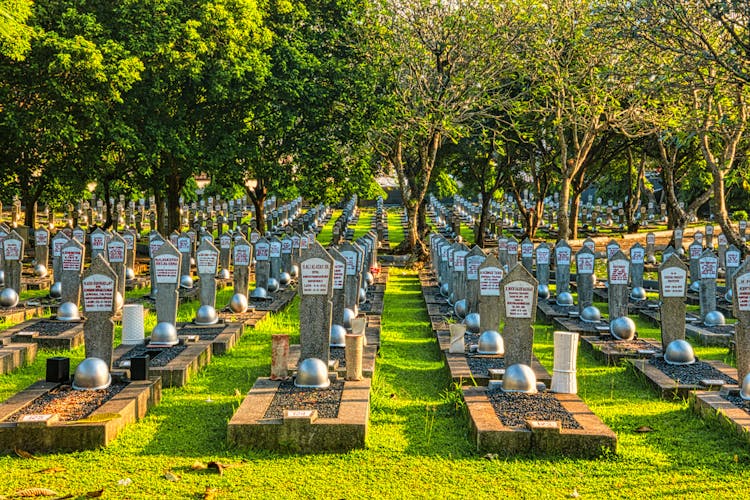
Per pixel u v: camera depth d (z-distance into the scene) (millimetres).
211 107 22984
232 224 38656
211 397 9328
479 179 34062
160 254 12000
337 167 26594
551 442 7312
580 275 15016
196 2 20797
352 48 24766
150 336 11742
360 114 24109
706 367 10508
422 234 30453
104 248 18672
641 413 8891
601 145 31406
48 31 19266
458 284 16250
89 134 20875
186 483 6559
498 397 8625
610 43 15438
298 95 22484
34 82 19469
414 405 9180
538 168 38094
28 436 7211
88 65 18203
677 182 36344
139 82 20500
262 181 31766
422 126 23609
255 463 7062
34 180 24156
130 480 6570
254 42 21656
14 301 14562
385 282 21594
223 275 21344
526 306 9516
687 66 13492
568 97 23125
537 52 22250
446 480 6703
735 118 16641
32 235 29906
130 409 8086
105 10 20203
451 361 10664
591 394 9789
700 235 27172
